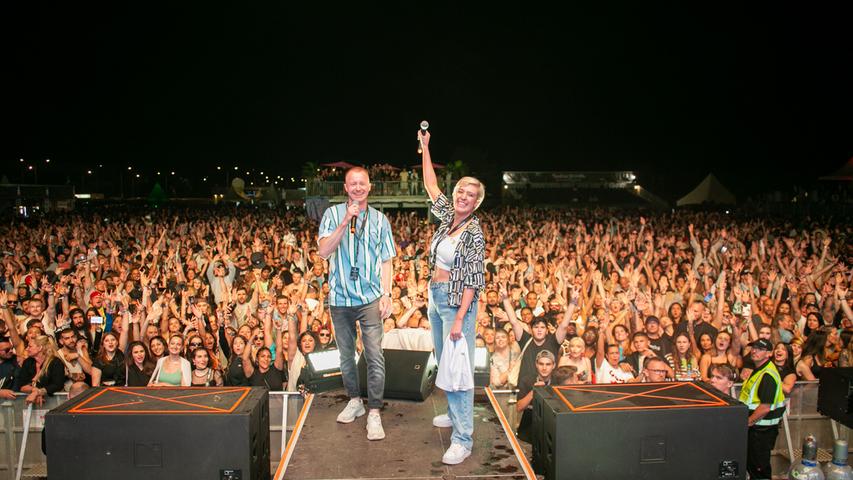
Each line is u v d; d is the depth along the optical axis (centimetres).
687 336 668
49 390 568
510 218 2456
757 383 481
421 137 365
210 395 297
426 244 1431
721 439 279
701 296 850
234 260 1166
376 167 3025
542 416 296
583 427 273
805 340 690
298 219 2538
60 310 809
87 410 273
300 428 353
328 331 652
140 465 270
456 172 3034
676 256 1247
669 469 278
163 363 586
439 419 357
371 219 351
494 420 367
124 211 3203
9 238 1567
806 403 528
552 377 497
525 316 717
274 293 834
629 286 806
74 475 268
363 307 347
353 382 364
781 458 525
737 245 1338
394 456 318
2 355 621
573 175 4694
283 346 634
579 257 1180
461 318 305
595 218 2609
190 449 270
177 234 1745
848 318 741
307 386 422
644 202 4728
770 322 771
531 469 302
